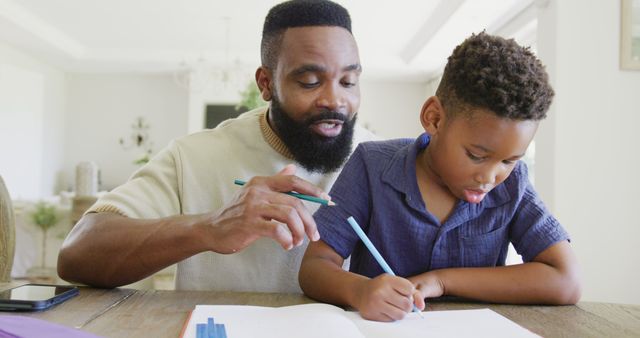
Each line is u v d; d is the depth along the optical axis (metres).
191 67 7.03
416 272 0.90
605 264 2.72
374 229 0.90
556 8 2.76
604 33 2.73
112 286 0.87
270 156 1.08
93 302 0.75
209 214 0.78
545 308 0.79
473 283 0.80
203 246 0.77
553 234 0.86
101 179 7.75
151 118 7.81
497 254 0.91
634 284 2.71
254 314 0.66
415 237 0.88
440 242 0.88
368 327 0.65
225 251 0.75
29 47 6.23
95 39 6.39
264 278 1.08
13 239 0.97
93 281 0.86
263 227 0.70
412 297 0.69
